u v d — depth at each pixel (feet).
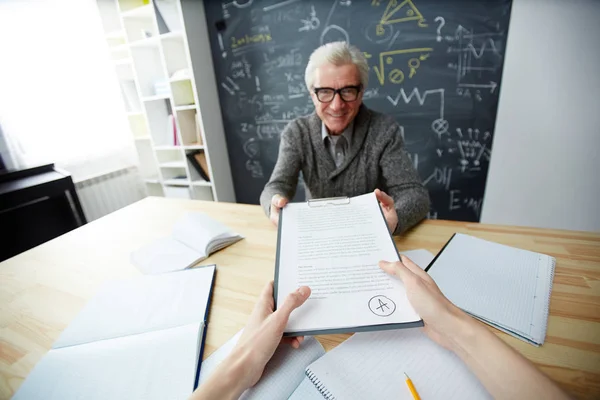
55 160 6.39
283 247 1.70
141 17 6.91
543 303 1.53
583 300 1.55
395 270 1.38
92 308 1.82
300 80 6.50
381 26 5.41
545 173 5.17
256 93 7.02
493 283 1.70
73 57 6.49
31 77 5.88
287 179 3.60
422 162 5.96
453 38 5.02
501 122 5.16
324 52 3.16
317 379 1.17
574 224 5.27
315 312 1.29
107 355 1.42
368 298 1.33
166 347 1.42
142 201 3.87
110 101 7.27
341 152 3.78
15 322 1.78
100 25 6.86
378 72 5.70
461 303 1.56
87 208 7.04
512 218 5.68
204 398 1.00
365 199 2.06
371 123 3.57
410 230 2.48
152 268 2.24
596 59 4.37
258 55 6.64
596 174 4.87
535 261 1.89
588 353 1.25
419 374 1.17
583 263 1.86
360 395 1.10
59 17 6.19
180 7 6.12
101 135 7.20
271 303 1.41
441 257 1.98
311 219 1.92
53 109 6.26
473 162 5.61
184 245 2.54
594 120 4.63
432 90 5.43
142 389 1.22
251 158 7.78
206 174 7.75
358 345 1.34
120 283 2.07
